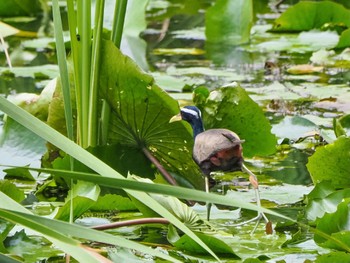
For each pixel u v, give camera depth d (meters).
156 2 23.22
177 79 14.69
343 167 9.45
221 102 10.17
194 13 21.48
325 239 7.99
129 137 9.90
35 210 9.11
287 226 8.62
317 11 18.66
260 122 10.25
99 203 9.07
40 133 6.36
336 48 17.20
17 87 14.30
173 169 10.13
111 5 19.56
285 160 10.96
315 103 13.23
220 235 8.38
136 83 9.52
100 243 8.17
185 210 8.65
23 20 20.38
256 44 18.03
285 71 15.60
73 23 9.32
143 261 7.65
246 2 18.09
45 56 16.94
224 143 8.97
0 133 11.30
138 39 18.14
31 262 7.67
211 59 16.78
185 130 9.69
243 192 9.73
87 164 6.40
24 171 10.33
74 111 10.24
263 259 7.71
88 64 9.52
